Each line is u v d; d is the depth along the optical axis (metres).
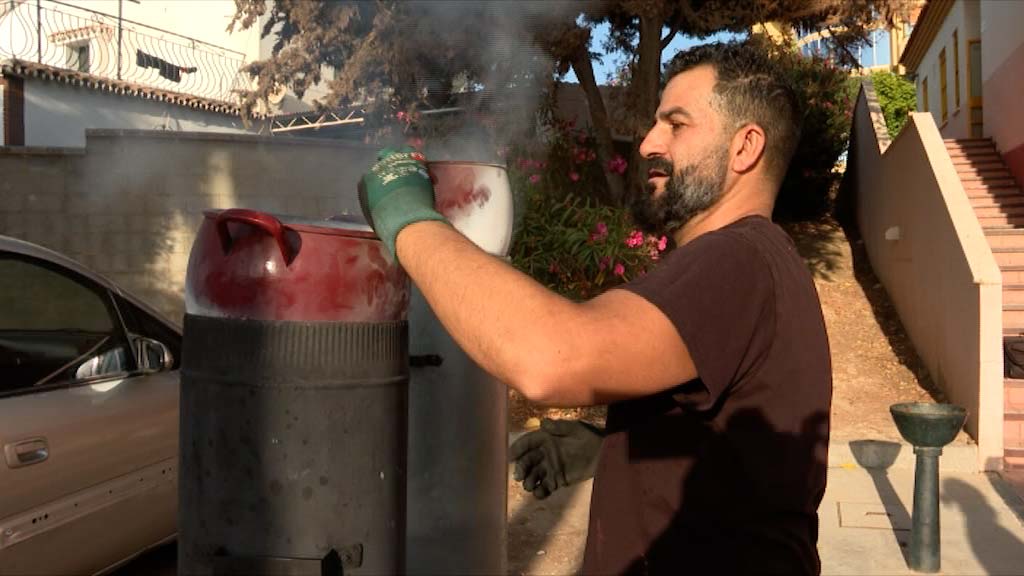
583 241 7.69
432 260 1.21
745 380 1.28
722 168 1.43
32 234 8.67
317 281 1.47
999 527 5.06
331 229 1.50
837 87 13.16
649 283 1.20
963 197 7.20
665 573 1.30
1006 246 9.09
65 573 3.30
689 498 1.30
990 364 6.19
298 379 1.46
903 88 21.36
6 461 2.98
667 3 9.16
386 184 1.34
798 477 1.29
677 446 1.32
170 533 3.98
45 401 3.26
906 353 8.38
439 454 2.01
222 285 1.48
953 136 16.09
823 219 13.82
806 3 8.75
